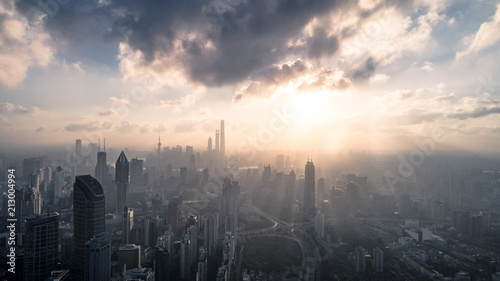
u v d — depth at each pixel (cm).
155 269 19150
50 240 18762
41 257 18488
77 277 18838
